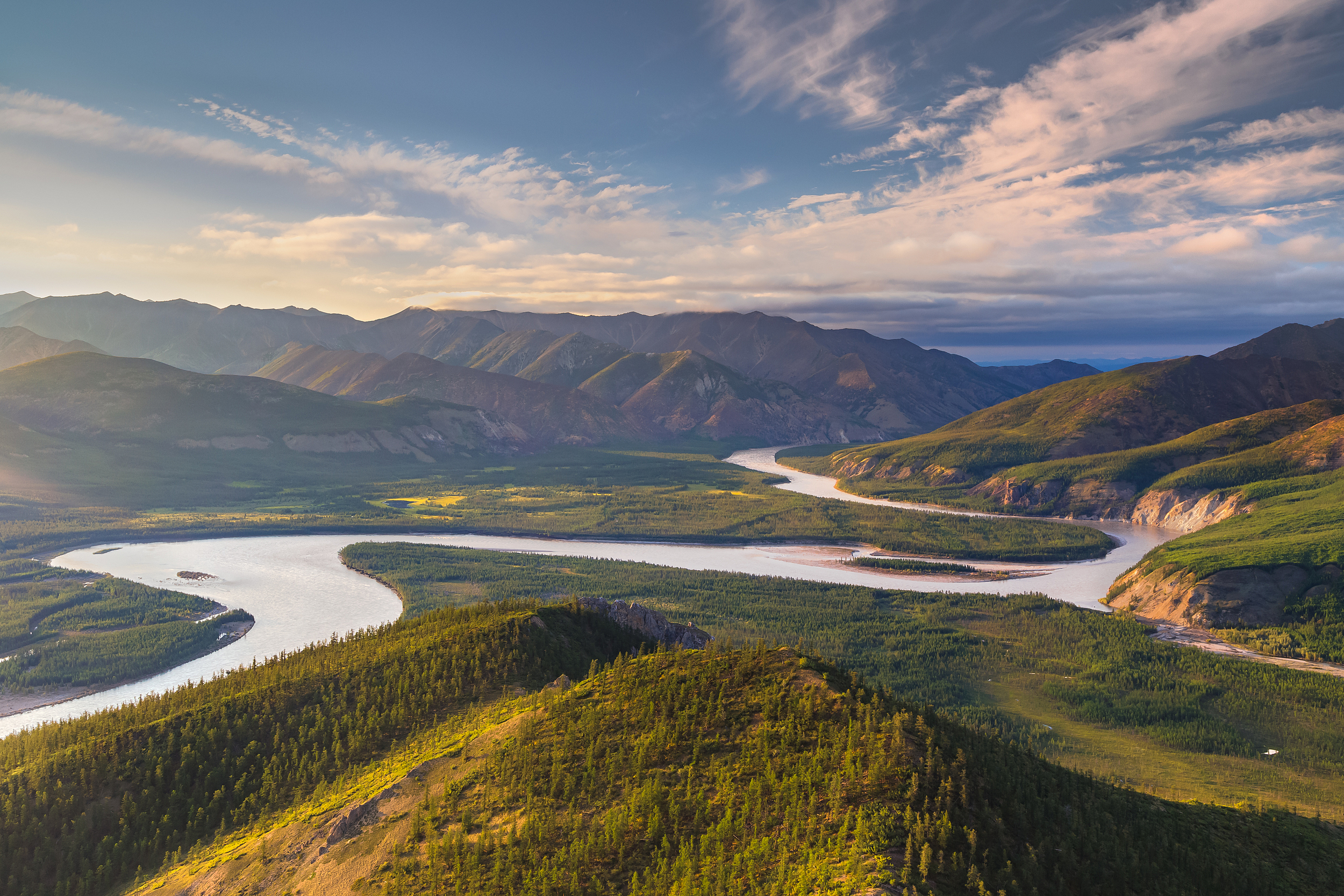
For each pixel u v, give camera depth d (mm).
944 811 65375
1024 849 64500
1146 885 65312
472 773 89375
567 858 70500
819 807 68188
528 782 83688
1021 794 71812
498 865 71438
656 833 71312
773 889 59750
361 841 82938
